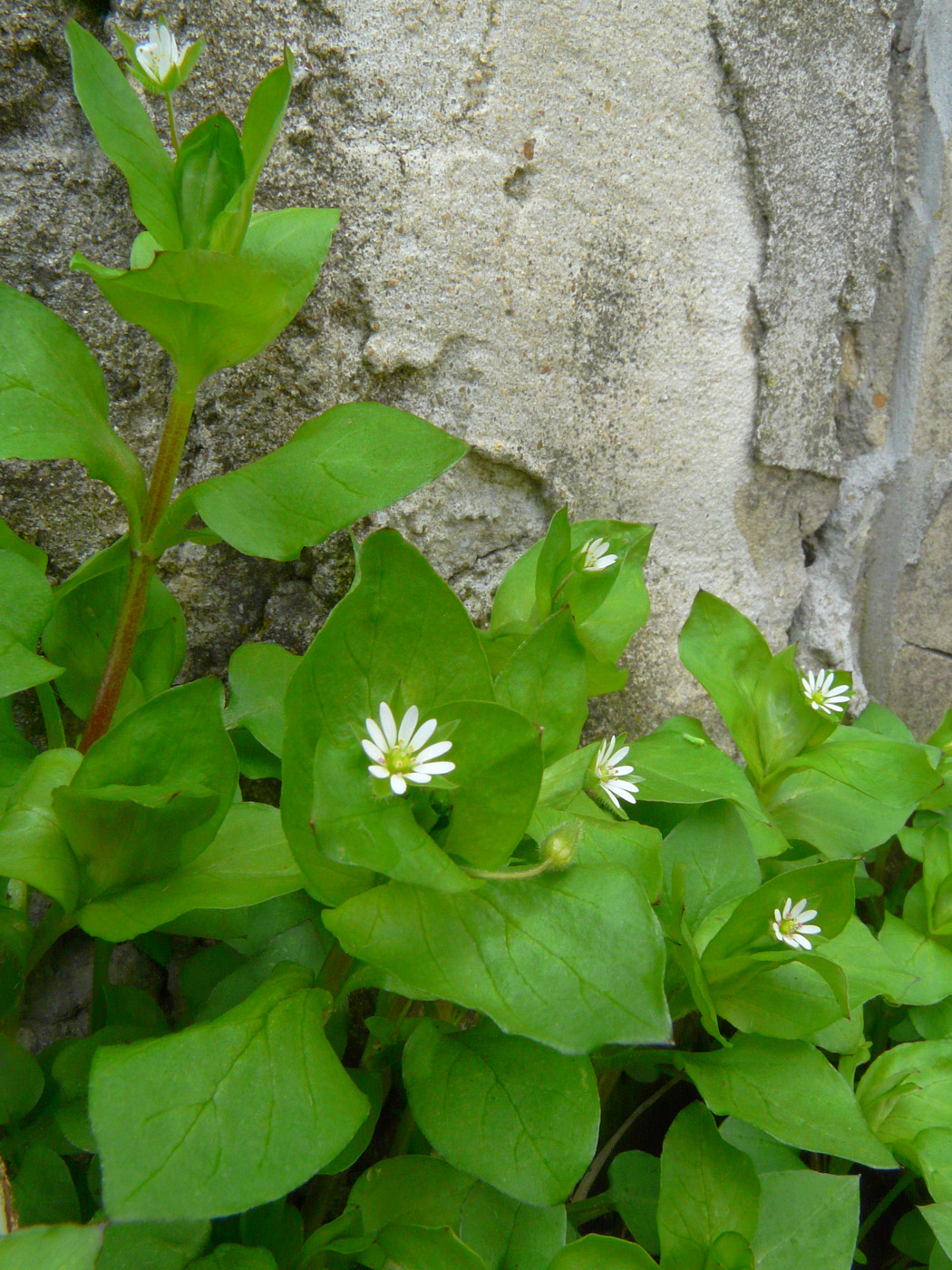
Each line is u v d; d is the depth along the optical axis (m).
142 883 0.12
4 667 0.12
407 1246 0.12
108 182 0.16
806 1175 0.14
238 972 0.14
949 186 0.22
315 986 0.12
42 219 0.16
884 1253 0.19
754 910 0.14
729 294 0.21
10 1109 0.12
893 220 0.23
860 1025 0.15
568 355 0.19
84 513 0.16
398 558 0.11
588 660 0.16
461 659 0.12
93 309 0.16
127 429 0.16
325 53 0.16
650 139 0.19
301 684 0.11
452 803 0.11
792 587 0.24
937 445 0.24
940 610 0.25
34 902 0.16
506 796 0.11
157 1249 0.11
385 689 0.12
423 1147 0.16
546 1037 0.10
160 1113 0.10
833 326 0.22
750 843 0.16
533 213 0.18
